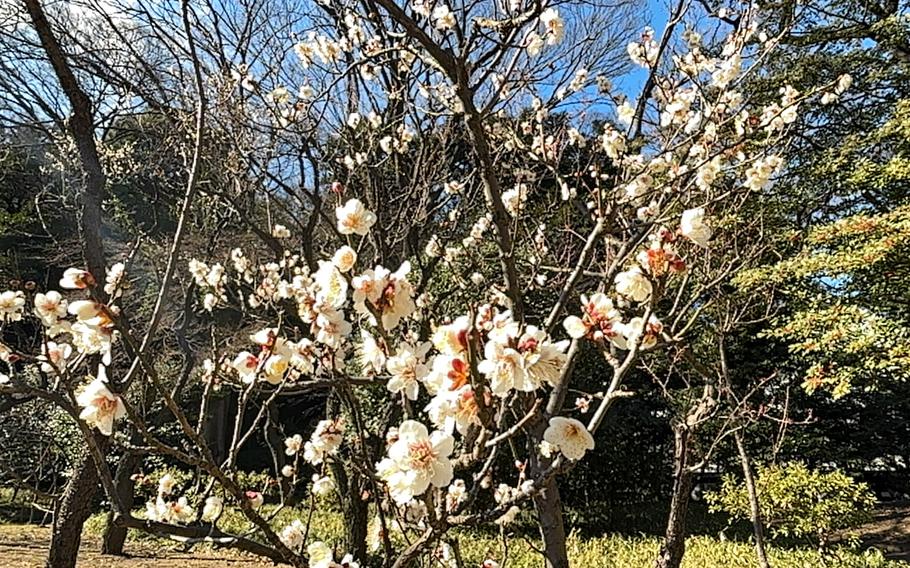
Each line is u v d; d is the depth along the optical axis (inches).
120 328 54.1
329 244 219.1
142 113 229.9
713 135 118.2
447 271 212.5
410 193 190.4
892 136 287.7
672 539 144.1
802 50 346.6
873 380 249.8
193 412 386.0
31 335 216.5
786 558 258.8
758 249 181.2
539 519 93.0
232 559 253.8
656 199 125.3
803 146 341.4
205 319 304.5
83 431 53.5
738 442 166.6
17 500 385.1
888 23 315.0
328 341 63.2
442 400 45.8
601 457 362.6
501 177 196.2
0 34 210.1
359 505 154.9
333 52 151.2
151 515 76.0
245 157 178.7
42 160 349.1
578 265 94.3
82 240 166.2
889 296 240.8
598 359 313.7
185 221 102.1
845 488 256.2
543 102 187.8
